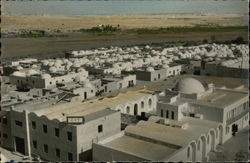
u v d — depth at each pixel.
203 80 104.88
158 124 48.59
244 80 102.88
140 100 68.75
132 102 66.31
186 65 124.25
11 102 63.38
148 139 43.91
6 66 115.56
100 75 105.50
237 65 120.69
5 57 154.62
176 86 65.44
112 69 112.38
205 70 117.12
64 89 81.19
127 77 98.38
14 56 161.12
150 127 47.25
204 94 63.47
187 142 42.00
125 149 41.22
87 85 84.88
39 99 64.38
